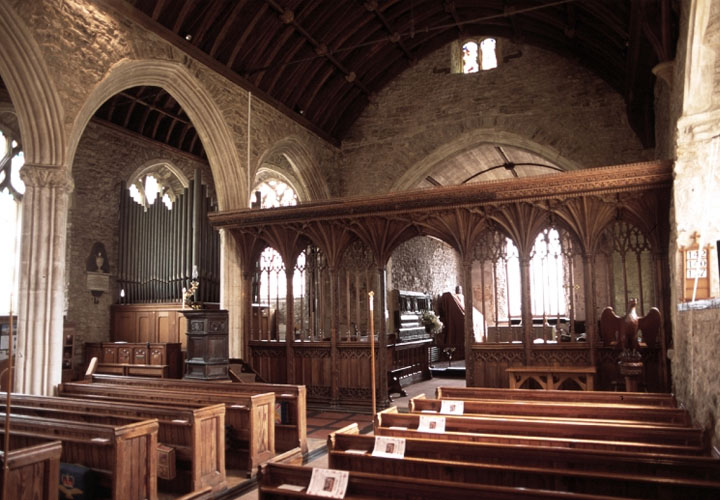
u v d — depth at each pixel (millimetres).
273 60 14750
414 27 16562
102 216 16688
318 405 12180
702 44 6805
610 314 9062
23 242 9422
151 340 16500
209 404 7012
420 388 14961
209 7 12516
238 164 13844
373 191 18297
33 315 9281
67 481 5719
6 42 9094
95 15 10453
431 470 4430
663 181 9336
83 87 10172
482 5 15789
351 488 3783
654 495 3750
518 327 12180
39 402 7320
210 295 16812
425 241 22969
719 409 4988
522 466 4387
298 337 19469
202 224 16781
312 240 12461
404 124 18172
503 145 17375
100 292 16531
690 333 6676
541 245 20547
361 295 17672
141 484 5645
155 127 17891
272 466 4047
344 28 15273
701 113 7332
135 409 6672
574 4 13320
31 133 9531
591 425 5320
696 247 7461
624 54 13414
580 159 16078
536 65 16875
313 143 17328
